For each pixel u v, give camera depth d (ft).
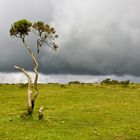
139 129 130.72
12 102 205.16
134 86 293.23
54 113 160.45
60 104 194.49
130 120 146.51
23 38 151.84
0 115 159.12
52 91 257.96
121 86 294.05
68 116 152.05
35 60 149.48
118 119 148.25
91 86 296.71
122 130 128.47
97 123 139.64
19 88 282.97
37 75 148.05
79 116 152.66
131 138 118.62
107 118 149.89
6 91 262.06
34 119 141.08
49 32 150.41
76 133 122.42
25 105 192.34
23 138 114.93
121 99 213.66
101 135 120.98
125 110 170.40
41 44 150.51
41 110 141.90
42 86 298.35
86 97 223.30
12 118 144.77
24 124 134.41
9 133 121.39
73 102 202.08
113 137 119.14
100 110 170.09
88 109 172.65
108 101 205.26
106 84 322.96
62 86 292.61
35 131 123.85
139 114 160.15
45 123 136.15
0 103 201.46
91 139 115.65
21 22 149.18
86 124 137.28
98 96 228.43
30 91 146.61
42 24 149.69
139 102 200.64
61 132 123.03
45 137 116.06
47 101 205.98
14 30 150.30
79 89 273.13
